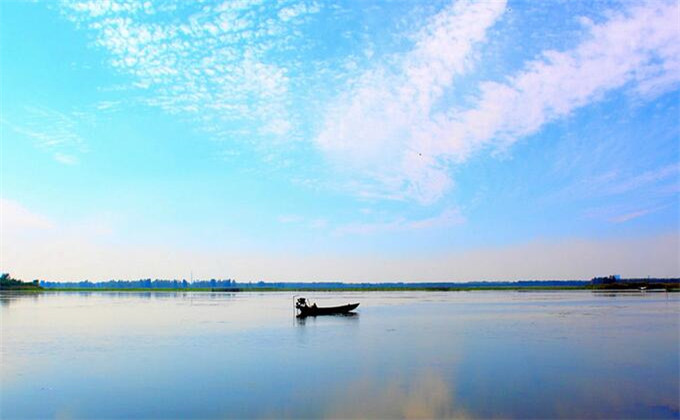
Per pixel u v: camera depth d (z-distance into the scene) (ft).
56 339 129.70
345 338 128.16
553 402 65.57
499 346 111.04
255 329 153.28
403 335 133.49
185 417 61.16
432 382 76.38
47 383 78.38
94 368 89.45
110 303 335.06
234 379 79.61
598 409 62.44
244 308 271.90
